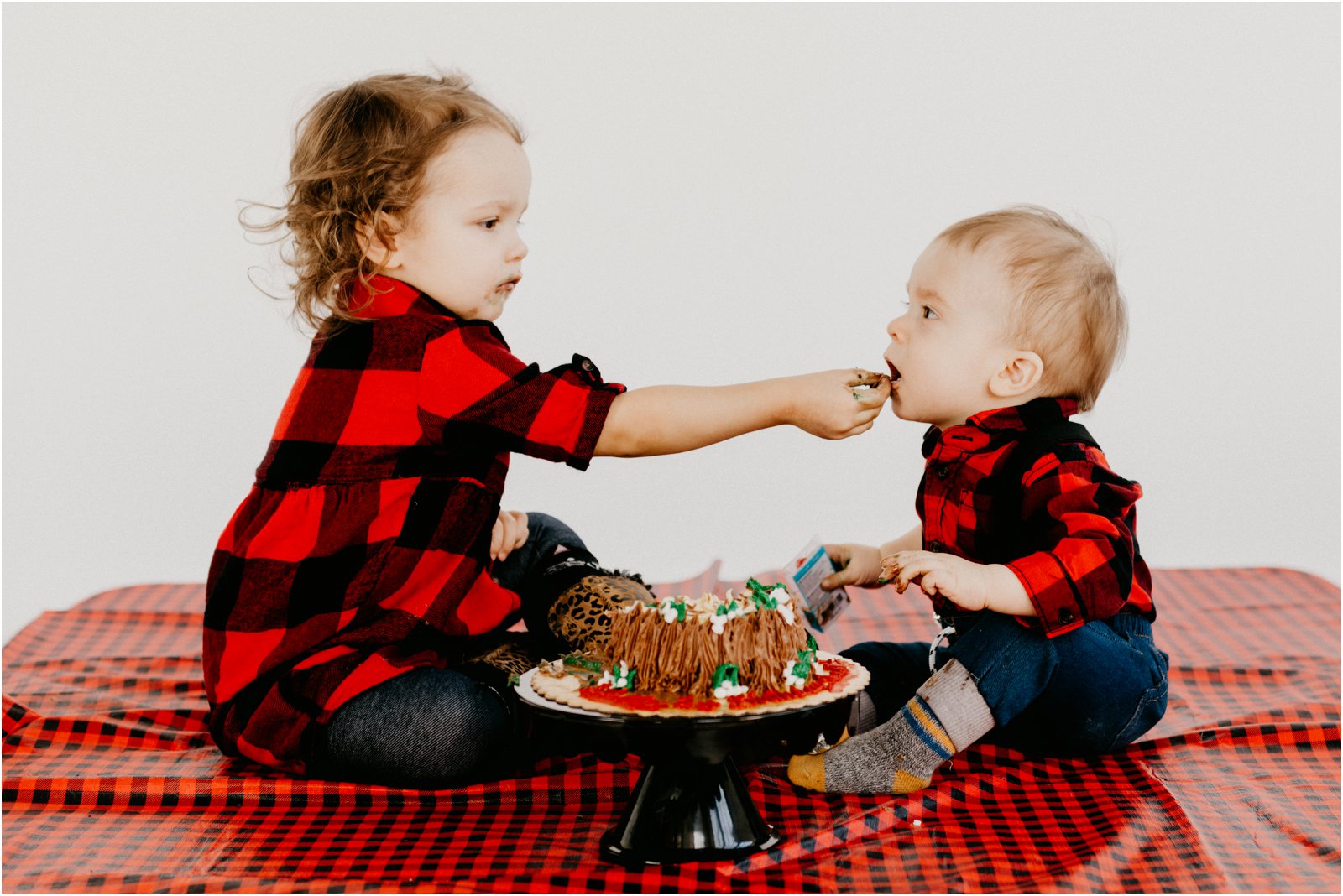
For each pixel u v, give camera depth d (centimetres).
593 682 160
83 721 202
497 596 199
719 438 187
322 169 192
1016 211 199
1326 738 199
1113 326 195
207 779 179
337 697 178
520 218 197
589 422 181
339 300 194
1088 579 173
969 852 160
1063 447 185
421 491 186
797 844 158
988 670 174
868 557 217
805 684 158
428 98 192
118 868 155
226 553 193
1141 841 162
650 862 154
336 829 167
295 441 189
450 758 177
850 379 189
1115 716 185
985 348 188
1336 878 151
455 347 185
